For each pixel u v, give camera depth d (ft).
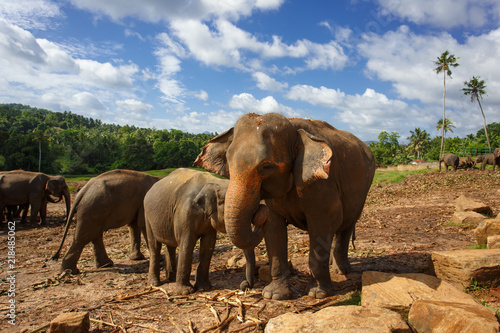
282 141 12.55
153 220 18.52
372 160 20.54
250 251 16.44
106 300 16.39
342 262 18.75
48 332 12.73
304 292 15.65
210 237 17.29
